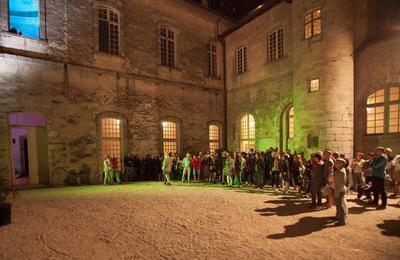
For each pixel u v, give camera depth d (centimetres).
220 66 1981
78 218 671
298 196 938
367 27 1210
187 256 436
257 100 1703
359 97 1204
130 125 1529
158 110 1648
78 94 1352
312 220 630
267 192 1033
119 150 1513
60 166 1285
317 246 471
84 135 1364
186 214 698
